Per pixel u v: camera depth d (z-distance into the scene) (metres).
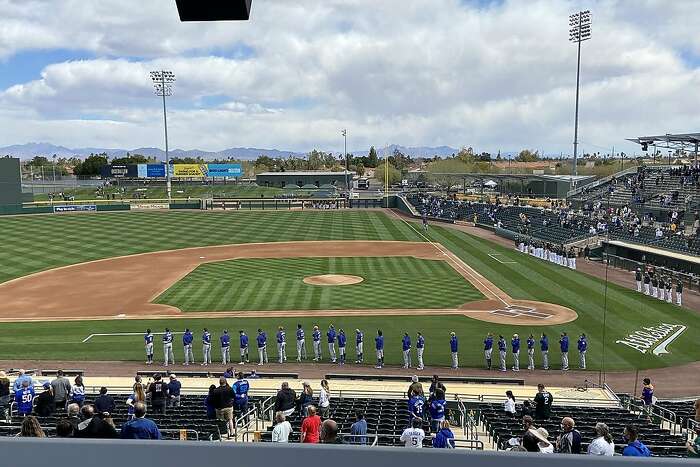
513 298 37.62
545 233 60.75
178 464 2.89
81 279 44.28
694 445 9.22
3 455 2.90
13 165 86.69
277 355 28.20
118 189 128.38
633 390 23.64
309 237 66.62
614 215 61.81
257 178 142.62
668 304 36.25
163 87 102.69
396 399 20.58
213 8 3.92
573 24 76.50
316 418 9.36
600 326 31.72
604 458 2.72
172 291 40.28
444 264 49.38
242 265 49.44
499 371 25.83
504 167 199.25
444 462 2.77
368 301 37.06
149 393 18.28
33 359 27.39
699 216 53.38
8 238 63.34
